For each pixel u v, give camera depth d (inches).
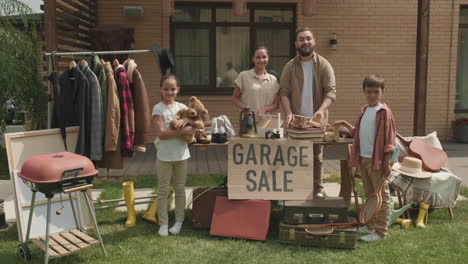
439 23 362.6
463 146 343.9
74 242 139.9
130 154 164.1
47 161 125.7
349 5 352.8
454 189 169.0
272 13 354.9
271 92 175.5
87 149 160.2
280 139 157.9
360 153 151.4
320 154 179.8
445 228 162.9
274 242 151.4
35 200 149.4
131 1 340.8
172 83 154.6
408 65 362.3
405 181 168.6
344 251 142.5
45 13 223.1
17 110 305.7
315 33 353.4
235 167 158.7
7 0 284.2
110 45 302.7
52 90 170.1
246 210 155.9
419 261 133.3
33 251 145.2
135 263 133.9
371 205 150.0
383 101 366.0
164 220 159.9
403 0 355.6
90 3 321.7
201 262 134.2
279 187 156.6
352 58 359.3
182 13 350.0
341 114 363.9
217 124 170.2
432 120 373.1
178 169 160.1
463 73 383.6
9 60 269.7
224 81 361.4
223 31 354.9
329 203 151.2
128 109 163.9
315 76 172.7
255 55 173.2
